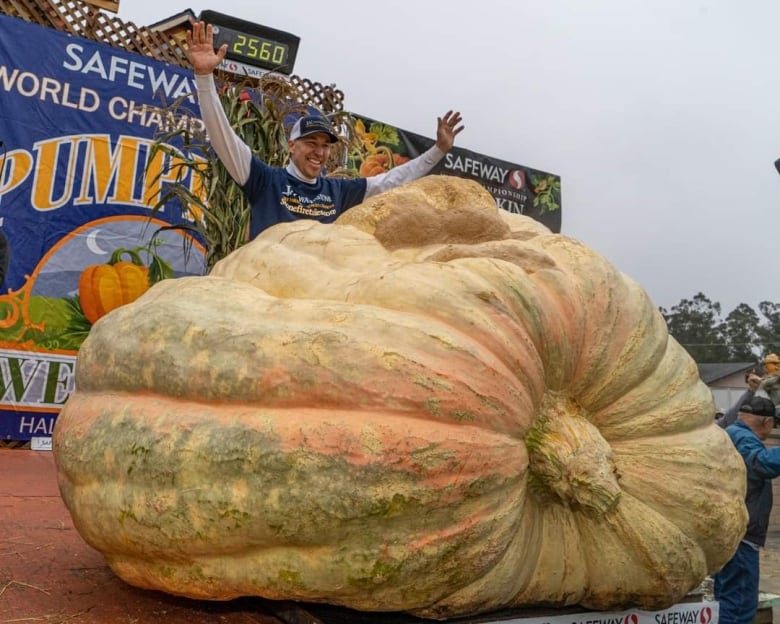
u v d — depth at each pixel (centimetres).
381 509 173
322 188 411
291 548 179
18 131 639
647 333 221
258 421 183
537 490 206
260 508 176
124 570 210
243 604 217
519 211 1067
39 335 634
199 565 190
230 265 252
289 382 184
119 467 197
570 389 212
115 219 679
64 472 218
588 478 195
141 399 209
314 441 176
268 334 193
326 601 187
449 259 224
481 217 249
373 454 174
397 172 437
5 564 238
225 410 192
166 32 824
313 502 173
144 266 691
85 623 191
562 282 214
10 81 638
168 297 224
